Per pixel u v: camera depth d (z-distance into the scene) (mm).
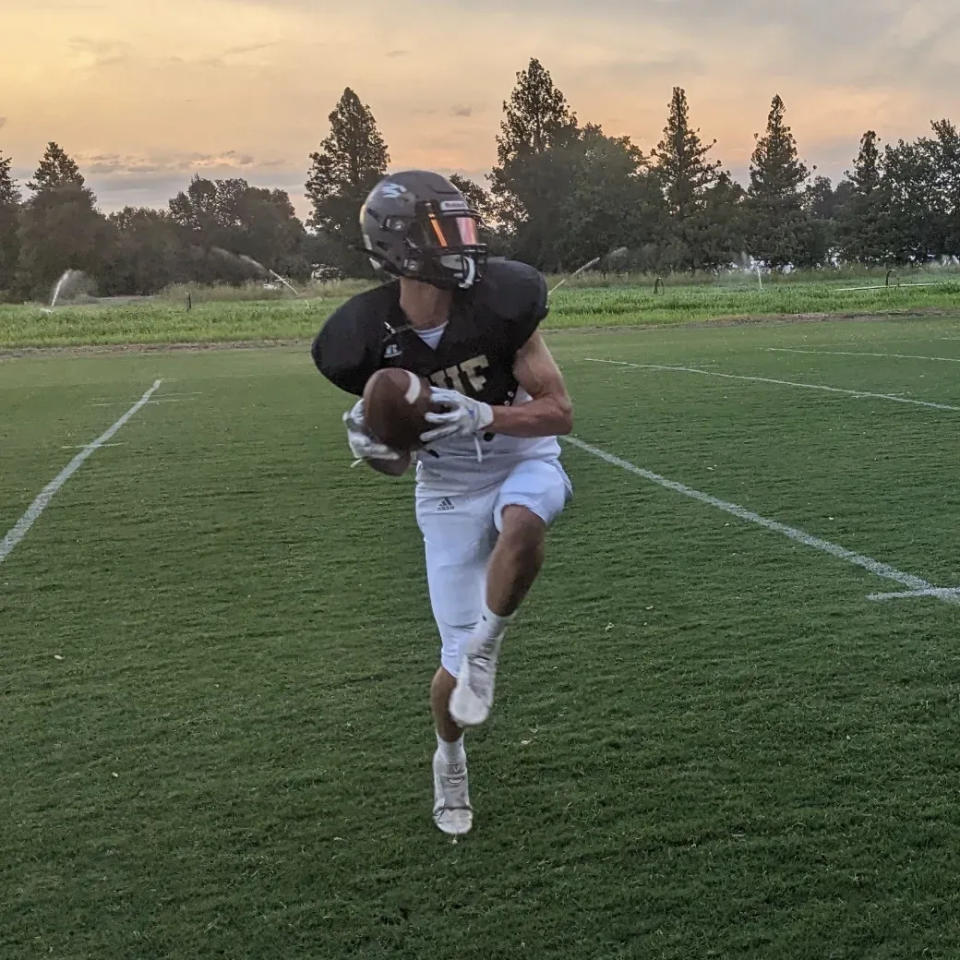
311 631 4566
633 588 4965
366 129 66750
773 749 3359
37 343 23203
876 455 7840
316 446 9039
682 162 64688
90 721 3723
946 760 3244
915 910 2555
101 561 5727
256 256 74375
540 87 67562
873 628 4355
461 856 2848
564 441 8875
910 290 30188
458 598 2885
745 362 14750
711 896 2641
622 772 3250
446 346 2713
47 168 72188
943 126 64938
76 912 2652
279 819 3051
